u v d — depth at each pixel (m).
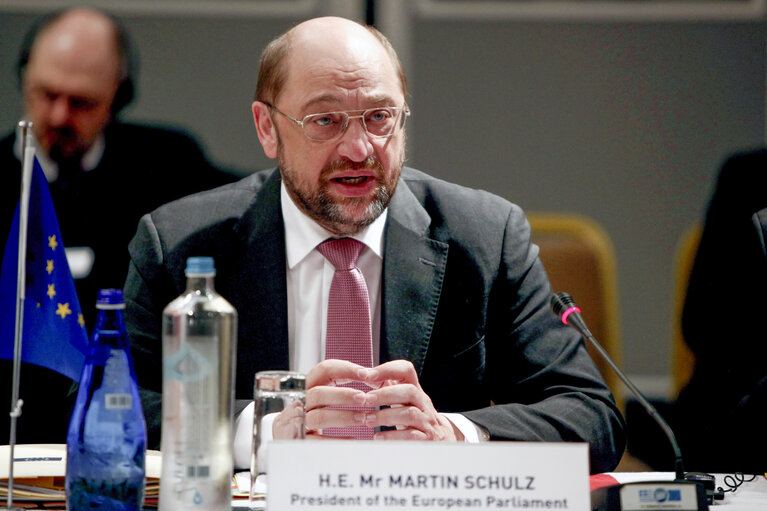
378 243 5.73
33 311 4.37
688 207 11.69
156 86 11.03
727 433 6.11
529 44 11.55
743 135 11.69
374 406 4.66
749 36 11.61
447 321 5.80
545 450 3.48
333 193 5.36
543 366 5.75
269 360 5.55
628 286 11.64
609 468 5.35
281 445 3.46
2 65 10.59
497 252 5.96
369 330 5.44
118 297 3.82
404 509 3.45
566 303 4.65
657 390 11.49
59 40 10.63
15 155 10.32
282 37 5.61
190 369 3.51
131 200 10.61
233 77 11.15
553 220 8.12
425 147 11.62
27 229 4.36
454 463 3.47
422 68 11.58
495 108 11.59
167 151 10.90
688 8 11.57
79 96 10.61
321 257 5.67
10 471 3.86
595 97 11.62
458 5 11.50
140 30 10.97
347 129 5.29
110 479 3.67
